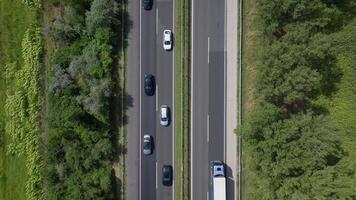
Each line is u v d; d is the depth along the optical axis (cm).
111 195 5438
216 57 5403
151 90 5441
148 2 5406
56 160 5362
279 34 5022
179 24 5419
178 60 5438
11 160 5616
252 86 5312
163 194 5494
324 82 5234
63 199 5356
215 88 5416
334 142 4806
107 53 5262
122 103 5478
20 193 5606
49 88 5412
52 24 5544
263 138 4834
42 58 5572
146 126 5494
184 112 5431
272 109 4744
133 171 5512
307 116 4794
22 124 5588
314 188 4584
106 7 5219
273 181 4772
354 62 5225
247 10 5334
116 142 5497
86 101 5200
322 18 4869
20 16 5584
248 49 5325
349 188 4594
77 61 5253
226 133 5412
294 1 4656
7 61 5609
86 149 5350
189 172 5459
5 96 5619
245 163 5344
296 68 4788
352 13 5216
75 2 5316
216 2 5384
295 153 4641
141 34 5456
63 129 5328
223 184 5241
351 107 5231
